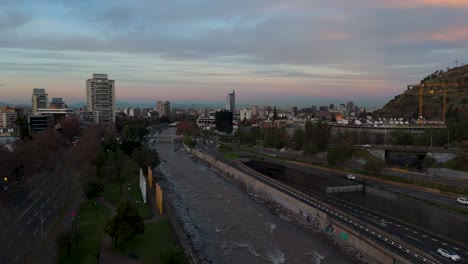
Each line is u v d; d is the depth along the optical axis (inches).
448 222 6328.7
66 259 4815.5
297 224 6963.6
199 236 6343.5
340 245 5812.0
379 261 5054.1
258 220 7234.3
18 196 7800.2
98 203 7480.3
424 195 7819.9
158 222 6456.7
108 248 5251.0
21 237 5467.5
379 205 7568.9
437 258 4822.8
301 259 5369.1
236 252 5654.5
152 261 4847.4
